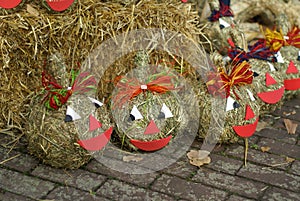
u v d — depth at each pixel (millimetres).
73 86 2857
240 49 3516
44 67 3059
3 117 3352
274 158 3068
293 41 3799
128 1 3299
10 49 3152
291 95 3828
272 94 3430
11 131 3334
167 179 2854
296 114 3625
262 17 4652
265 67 3490
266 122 3500
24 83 3314
